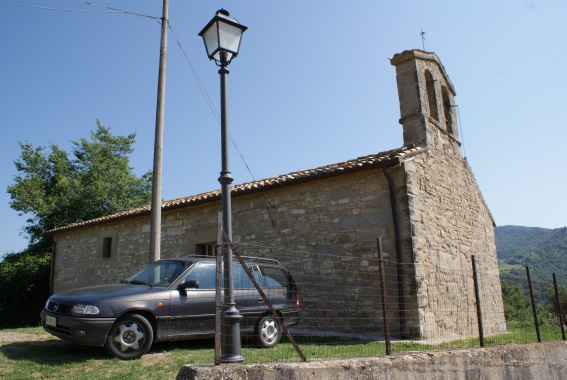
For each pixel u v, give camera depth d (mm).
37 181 25250
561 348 7531
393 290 8391
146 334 5973
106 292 6121
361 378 4660
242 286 6953
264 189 10508
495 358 6137
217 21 5129
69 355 5953
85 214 25422
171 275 6754
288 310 7125
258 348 6676
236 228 11070
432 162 10109
